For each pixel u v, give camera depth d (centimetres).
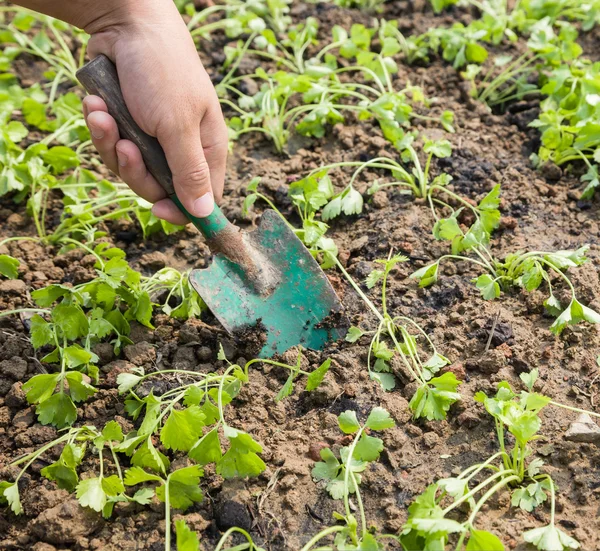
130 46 54
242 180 77
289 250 64
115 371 61
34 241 73
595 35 92
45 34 95
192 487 51
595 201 72
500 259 67
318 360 60
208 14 100
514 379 57
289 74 84
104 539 51
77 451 53
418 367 58
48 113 88
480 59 88
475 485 52
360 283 66
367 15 97
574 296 59
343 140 80
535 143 79
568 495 51
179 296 67
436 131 80
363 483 52
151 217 72
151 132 56
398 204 73
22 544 51
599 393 56
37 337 60
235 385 57
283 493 53
